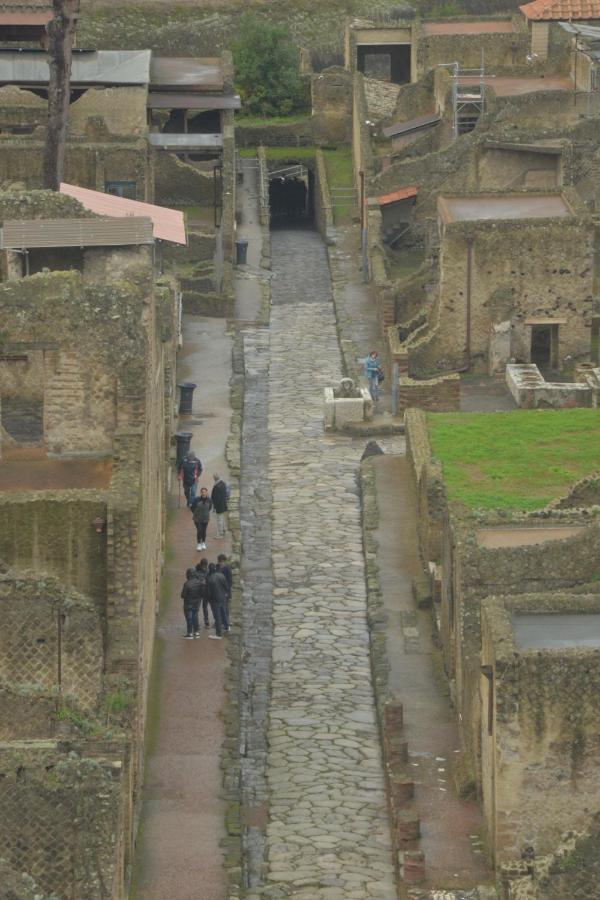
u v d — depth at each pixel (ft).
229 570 236.43
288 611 245.24
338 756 208.03
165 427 265.95
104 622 193.67
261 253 411.34
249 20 499.92
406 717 211.41
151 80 422.00
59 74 329.31
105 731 167.53
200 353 347.56
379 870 183.93
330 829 192.03
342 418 309.83
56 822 151.84
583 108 411.13
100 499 193.77
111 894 152.05
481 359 337.52
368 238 395.34
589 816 174.09
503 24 487.20
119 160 365.40
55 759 152.66
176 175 419.54
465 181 399.65
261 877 182.50
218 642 231.09
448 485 254.88
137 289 221.25
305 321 370.32
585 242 333.21
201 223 409.28
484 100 422.82
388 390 329.52
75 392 212.64
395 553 257.75
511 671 172.04
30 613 184.34
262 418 317.83
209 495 278.26
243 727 214.69
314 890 179.83
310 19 529.04
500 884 165.99
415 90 452.76
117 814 153.99
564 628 181.16
